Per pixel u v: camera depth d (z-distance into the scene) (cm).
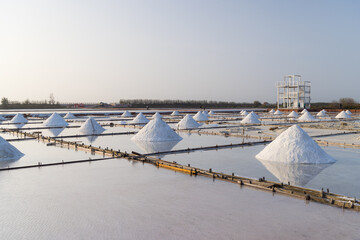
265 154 989
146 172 792
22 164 895
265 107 8056
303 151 939
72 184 677
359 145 1209
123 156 994
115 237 420
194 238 415
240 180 685
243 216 492
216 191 625
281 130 1834
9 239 417
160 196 593
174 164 848
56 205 544
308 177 740
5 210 521
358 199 565
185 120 2162
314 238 416
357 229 444
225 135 1664
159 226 454
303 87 4516
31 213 507
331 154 1052
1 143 1010
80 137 1600
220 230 439
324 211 513
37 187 655
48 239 416
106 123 2509
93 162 924
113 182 694
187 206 538
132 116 3531
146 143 1359
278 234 428
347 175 759
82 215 497
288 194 601
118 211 514
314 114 4044
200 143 1359
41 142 1383
